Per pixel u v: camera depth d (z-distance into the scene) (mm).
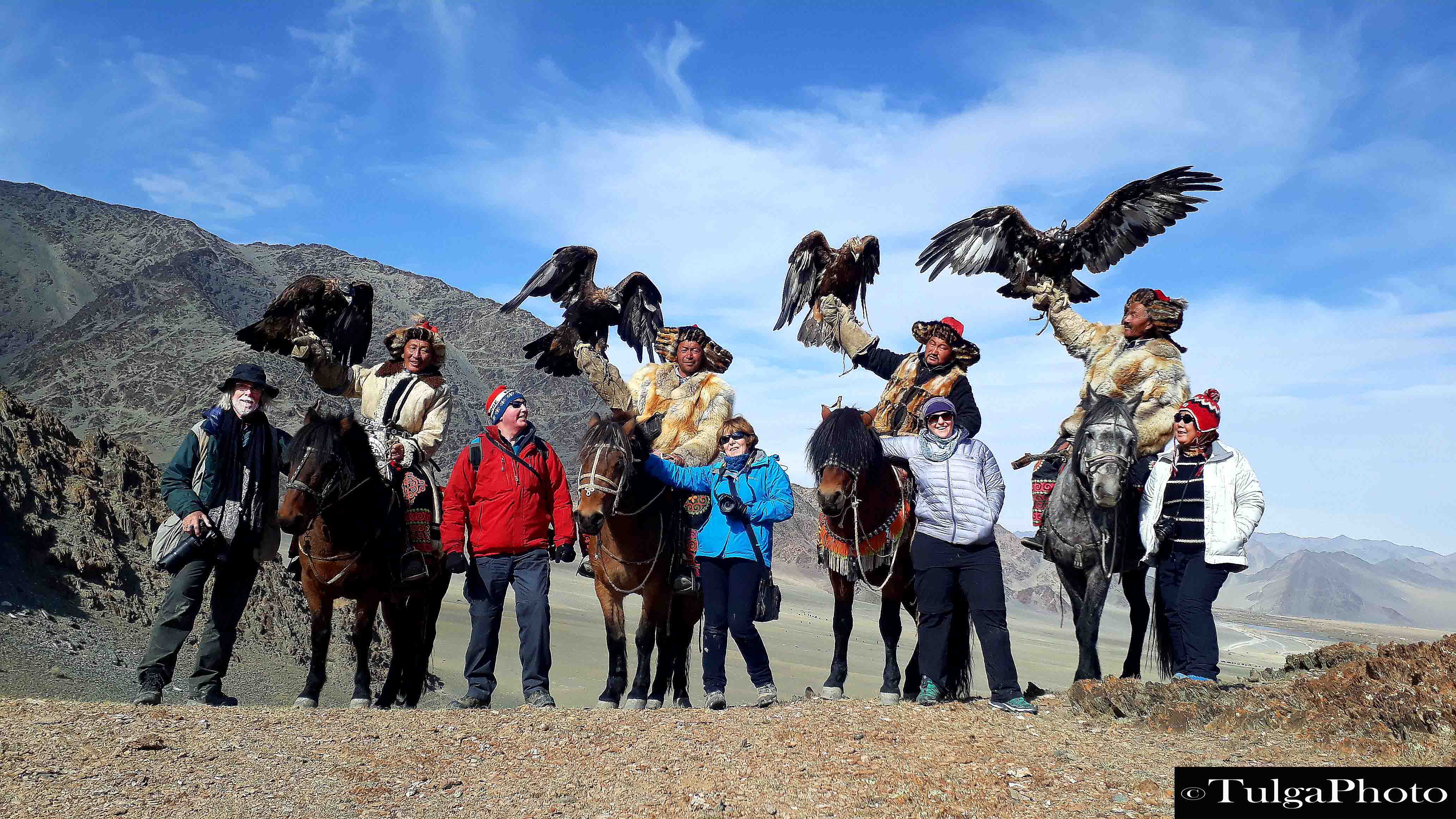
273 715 6965
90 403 115125
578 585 58781
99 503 21094
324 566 7953
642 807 5141
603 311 9516
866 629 59469
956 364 9125
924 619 7789
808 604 76375
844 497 7543
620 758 6031
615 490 7727
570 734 6641
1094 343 9258
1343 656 9891
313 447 7527
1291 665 10289
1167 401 8812
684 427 9055
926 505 7691
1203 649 8031
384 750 6156
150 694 7332
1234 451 8109
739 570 7918
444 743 6379
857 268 10031
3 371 128750
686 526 8688
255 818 4895
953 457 7680
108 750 5750
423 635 8938
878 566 8094
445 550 8047
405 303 188500
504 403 8055
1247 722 7047
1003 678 7520
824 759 5965
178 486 7555
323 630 8086
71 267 183000
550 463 8180
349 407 8617
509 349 165000
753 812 5055
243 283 175625
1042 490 9297
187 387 116875
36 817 4695
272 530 8055
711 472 8148
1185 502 8180
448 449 99188
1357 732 6699
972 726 6836
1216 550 7891
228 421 7840
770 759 5949
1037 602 119188
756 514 7848
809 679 33000
